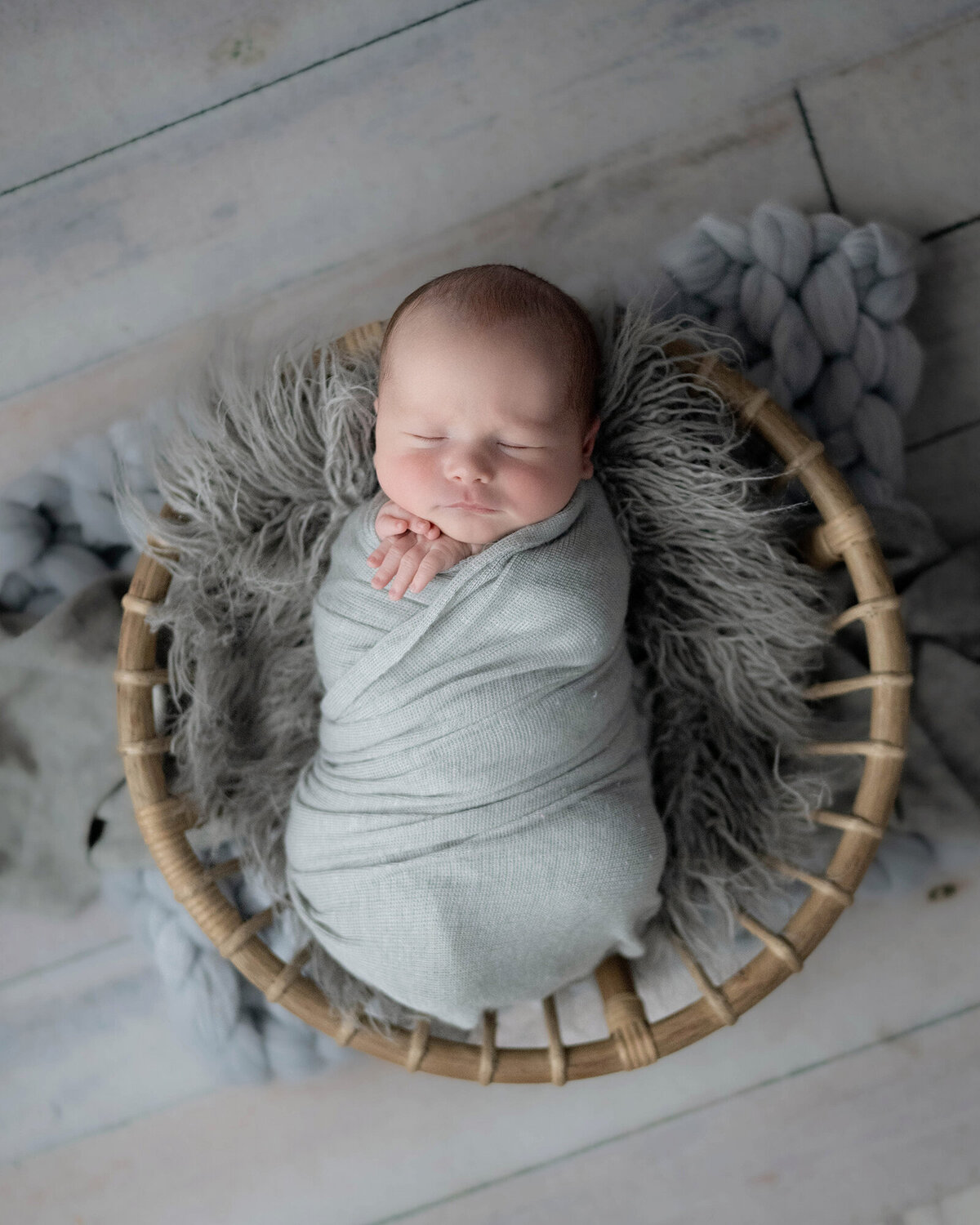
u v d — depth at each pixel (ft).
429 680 3.48
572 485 3.49
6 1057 4.64
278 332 4.59
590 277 4.51
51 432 4.65
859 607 3.66
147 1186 4.57
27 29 4.41
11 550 4.38
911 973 4.58
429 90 4.47
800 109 4.45
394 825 3.47
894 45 4.42
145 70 4.45
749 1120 4.53
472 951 3.49
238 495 3.91
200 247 4.56
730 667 4.01
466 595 3.45
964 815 4.21
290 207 4.54
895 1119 4.50
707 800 4.05
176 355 4.61
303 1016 3.73
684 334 3.81
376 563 3.47
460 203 4.53
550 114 4.48
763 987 3.60
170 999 4.39
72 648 4.24
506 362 3.25
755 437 3.98
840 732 4.24
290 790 4.13
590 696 3.56
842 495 3.65
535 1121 4.55
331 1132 4.58
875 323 4.26
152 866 4.42
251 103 4.48
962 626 4.33
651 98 4.47
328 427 3.77
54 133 4.48
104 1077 4.63
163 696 4.00
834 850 4.23
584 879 3.47
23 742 4.45
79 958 4.67
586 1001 4.41
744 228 4.21
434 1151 4.55
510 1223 4.50
